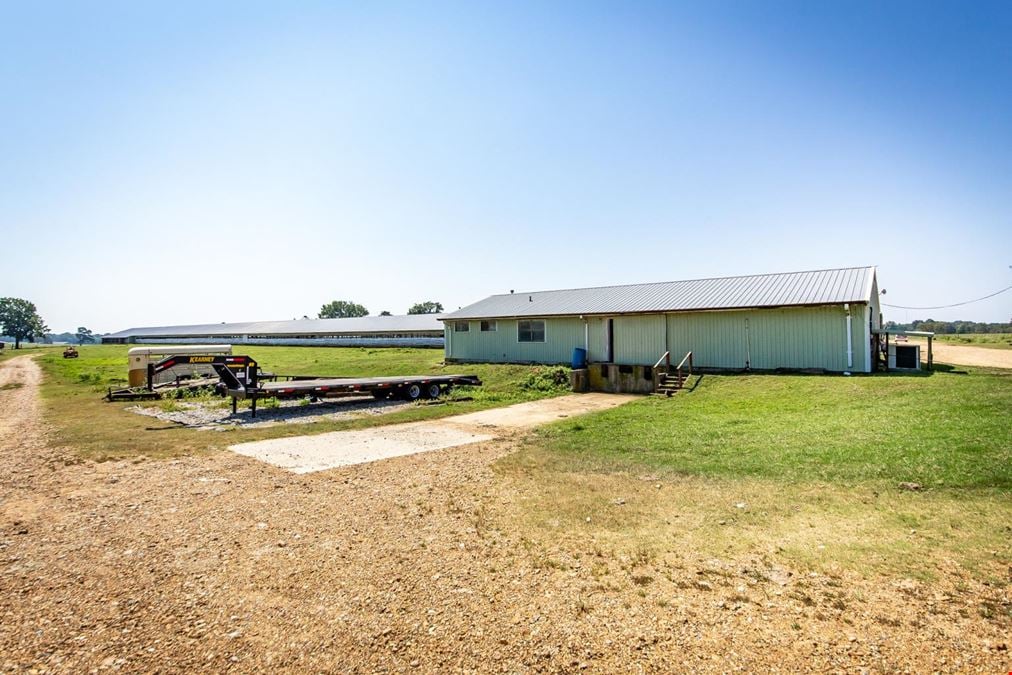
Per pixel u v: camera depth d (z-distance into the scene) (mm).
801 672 2906
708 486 6242
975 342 42969
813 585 3832
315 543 4855
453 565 4355
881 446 7203
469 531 5105
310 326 70250
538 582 4035
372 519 5492
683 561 4312
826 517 5078
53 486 6844
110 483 6957
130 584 4082
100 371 29438
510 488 6535
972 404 9305
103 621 3557
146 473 7477
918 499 5332
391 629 3432
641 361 20266
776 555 4340
